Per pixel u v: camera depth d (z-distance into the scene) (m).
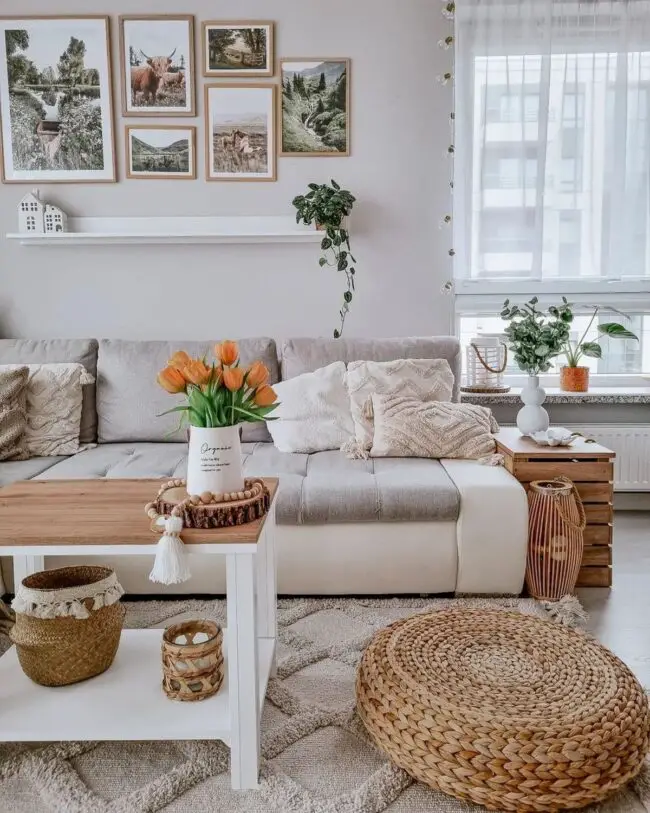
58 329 3.64
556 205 3.62
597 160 3.58
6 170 3.56
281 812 1.43
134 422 3.07
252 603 1.46
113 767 1.58
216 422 1.57
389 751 1.52
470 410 2.89
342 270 3.59
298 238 3.52
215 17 3.49
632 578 2.70
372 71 3.52
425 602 2.43
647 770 1.55
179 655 1.57
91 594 1.66
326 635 2.18
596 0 3.48
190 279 3.62
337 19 3.49
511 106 3.53
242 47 3.50
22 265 3.60
